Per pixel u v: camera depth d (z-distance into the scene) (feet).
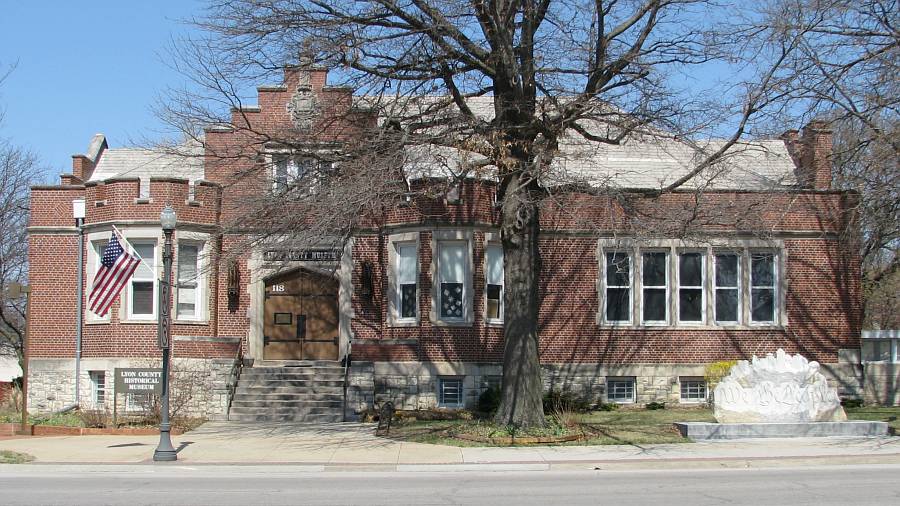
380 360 87.92
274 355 94.07
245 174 71.05
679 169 98.84
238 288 93.30
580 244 93.45
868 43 69.67
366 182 60.90
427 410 84.33
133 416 81.00
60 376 89.56
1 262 124.26
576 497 44.73
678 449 62.85
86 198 90.99
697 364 93.45
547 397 89.61
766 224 93.61
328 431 75.51
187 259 89.92
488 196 88.89
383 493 46.34
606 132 72.84
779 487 47.78
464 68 68.39
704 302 94.27
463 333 87.56
